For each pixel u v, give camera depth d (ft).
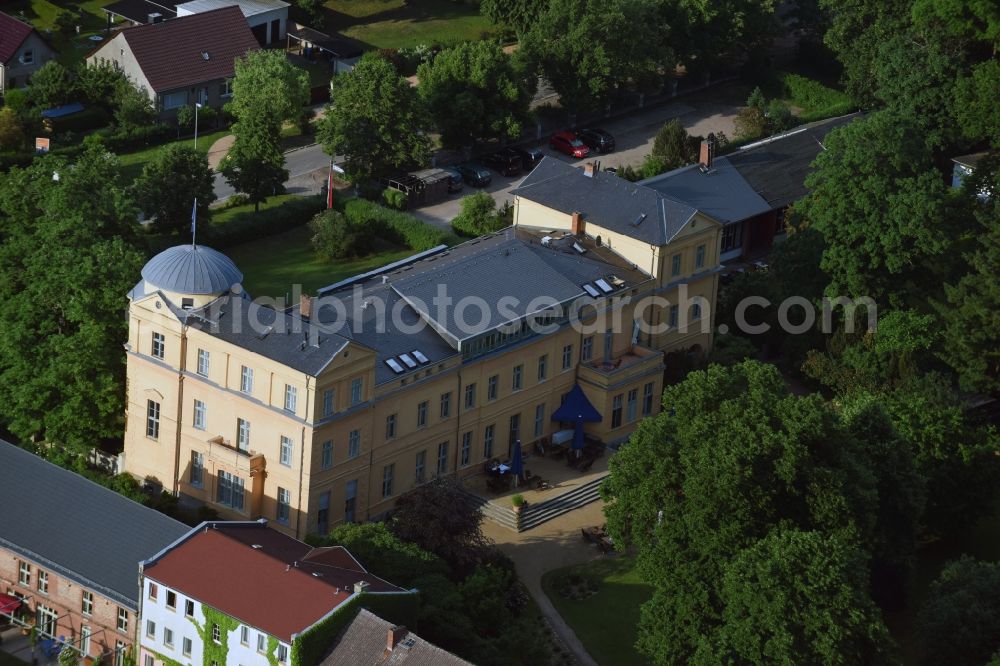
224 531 503.20
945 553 607.37
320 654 460.14
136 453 594.24
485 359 598.34
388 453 576.61
